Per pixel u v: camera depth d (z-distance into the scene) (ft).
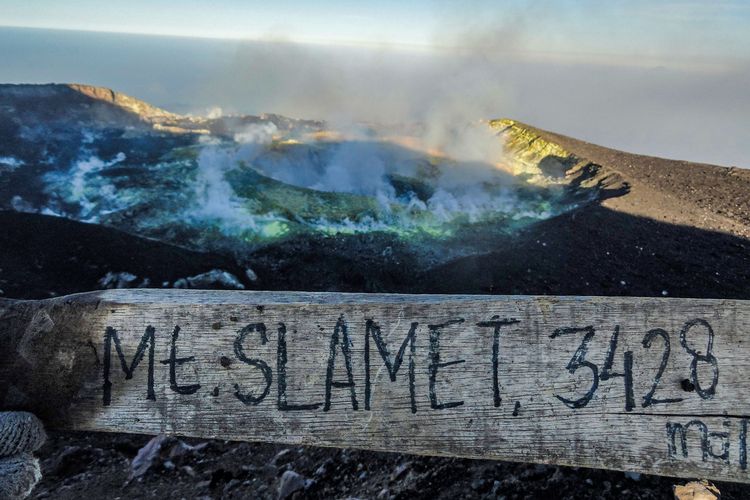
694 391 4.49
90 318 4.63
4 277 14.29
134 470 8.23
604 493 7.56
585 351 4.57
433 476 7.97
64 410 4.60
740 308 4.50
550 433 4.52
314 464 8.39
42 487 7.83
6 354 4.61
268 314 4.65
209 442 8.86
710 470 4.42
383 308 4.65
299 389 4.62
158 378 4.63
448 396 4.58
